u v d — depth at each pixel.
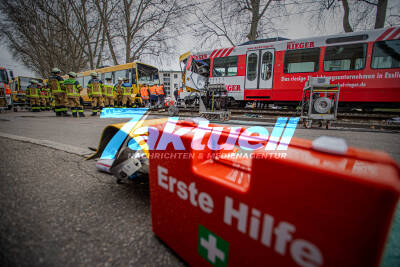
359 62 6.46
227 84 8.71
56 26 21.64
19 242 0.95
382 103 6.54
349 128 5.61
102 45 20.12
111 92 9.99
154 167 0.95
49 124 5.74
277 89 7.76
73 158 2.26
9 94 12.73
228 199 0.64
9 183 1.60
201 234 0.77
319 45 6.95
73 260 0.86
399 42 6.00
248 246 0.62
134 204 1.34
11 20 21.09
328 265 0.45
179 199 0.84
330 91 5.40
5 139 3.17
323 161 0.50
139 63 11.85
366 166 0.47
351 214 0.41
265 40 8.27
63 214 1.20
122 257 0.88
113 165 1.49
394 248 0.94
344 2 11.07
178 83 60.66
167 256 0.90
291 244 0.52
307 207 0.47
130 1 17.45
